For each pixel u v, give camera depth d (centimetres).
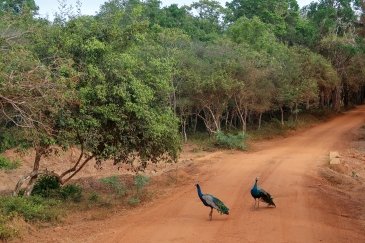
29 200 1566
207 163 2747
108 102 1614
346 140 3881
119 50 1756
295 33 6194
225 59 3834
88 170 2583
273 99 4516
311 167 2503
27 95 1328
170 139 1775
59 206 1622
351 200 1733
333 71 5334
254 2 6706
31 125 1371
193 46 4003
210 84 3566
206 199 1418
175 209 1595
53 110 1382
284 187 1945
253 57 4056
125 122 1642
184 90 3691
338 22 5928
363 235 1267
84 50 1625
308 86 4656
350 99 7350
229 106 4297
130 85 1622
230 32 5478
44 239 1252
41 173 1719
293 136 4253
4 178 2369
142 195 1833
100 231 1337
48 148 1655
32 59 1387
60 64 1543
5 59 1291
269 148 3506
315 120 5344
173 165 2719
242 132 3753
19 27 1559
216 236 1235
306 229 1305
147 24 1789
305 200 1681
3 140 2711
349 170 2503
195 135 4206
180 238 1223
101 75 1564
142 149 1734
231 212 1517
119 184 1872
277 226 1330
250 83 3881
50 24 1758
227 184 2056
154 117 1694
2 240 1217
